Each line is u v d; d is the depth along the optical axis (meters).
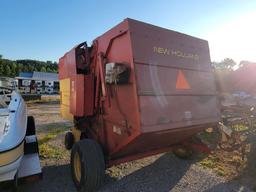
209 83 4.10
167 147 4.58
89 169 3.49
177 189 3.88
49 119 10.86
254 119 4.74
